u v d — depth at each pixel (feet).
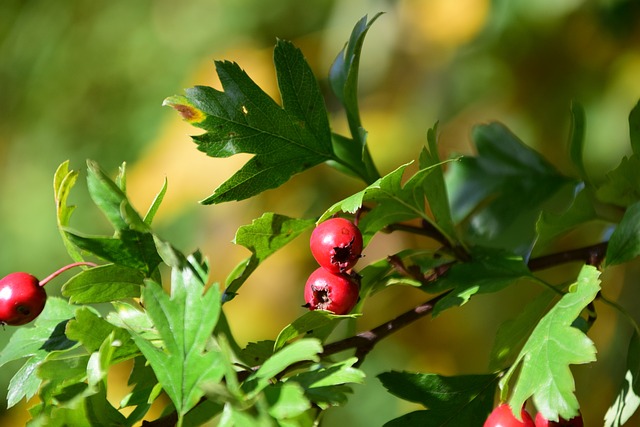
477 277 1.41
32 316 1.39
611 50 2.43
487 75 2.52
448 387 1.39
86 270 1.36
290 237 1.40
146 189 2.47
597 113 2.40
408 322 1.40
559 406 1.29
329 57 2.69
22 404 2.63
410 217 1.43
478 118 2.52
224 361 1.27
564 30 2.44
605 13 2.39
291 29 2.81
